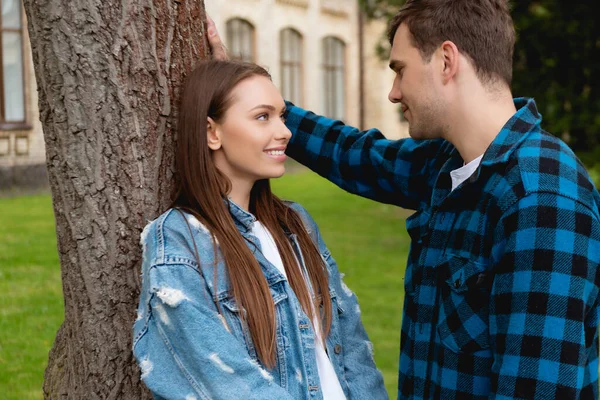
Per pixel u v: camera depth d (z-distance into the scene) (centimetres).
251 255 165
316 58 1911
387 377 398
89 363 185
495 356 153
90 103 176
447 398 162
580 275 146
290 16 1814
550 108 688
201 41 193
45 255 673
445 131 171
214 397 148
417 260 181
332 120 218
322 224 948
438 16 165
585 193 152
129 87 178
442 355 164
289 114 221
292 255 180
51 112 179
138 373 185
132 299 183
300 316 169
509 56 167
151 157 182
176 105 186
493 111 164
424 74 168
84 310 184
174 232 162
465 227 162
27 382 371
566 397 144
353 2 2012
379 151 204
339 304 188
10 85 1263
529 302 146
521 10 677
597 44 668
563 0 660
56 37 174
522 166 154
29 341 431
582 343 145
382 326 491
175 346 151
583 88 688
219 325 152
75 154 178
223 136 170
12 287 554
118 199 179
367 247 789
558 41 678
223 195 170
